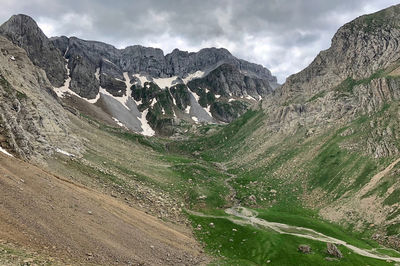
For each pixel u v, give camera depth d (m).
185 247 64.69
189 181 135.88
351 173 120.06
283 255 72.75
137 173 118.38
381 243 82.19
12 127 67.88
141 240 53.91
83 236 42.38
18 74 128.12
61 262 31.94
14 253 28.67
